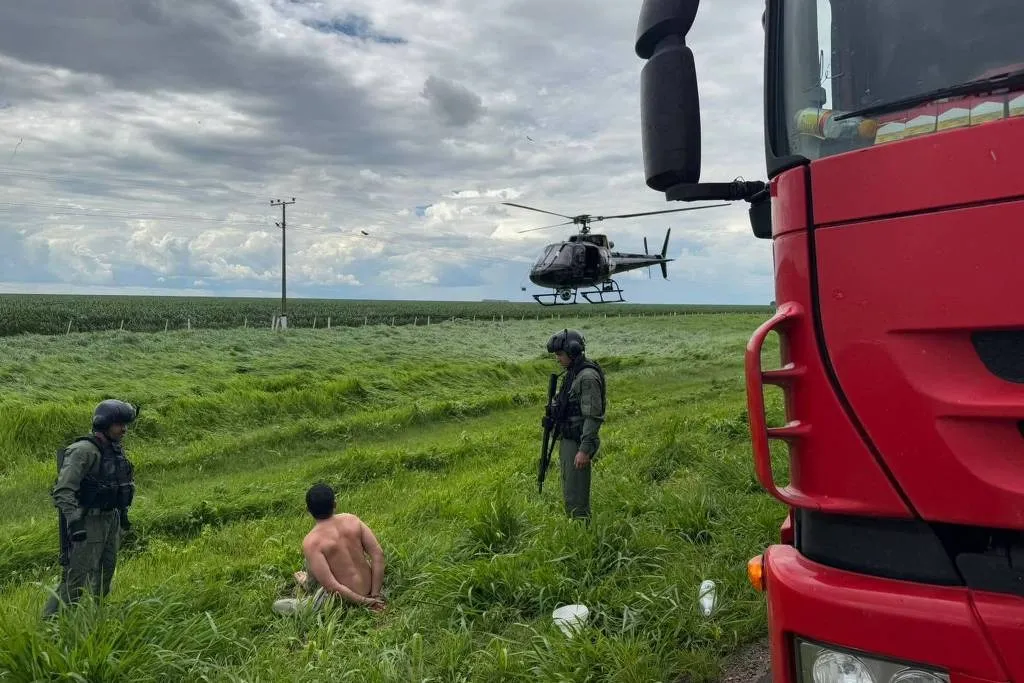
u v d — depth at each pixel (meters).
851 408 1.97
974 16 2.02
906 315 1.87
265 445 13.78
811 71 2.30
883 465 1.91
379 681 3.67
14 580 6.68
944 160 1.82
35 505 9.80
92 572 5.04
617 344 44.34
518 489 8.11
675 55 2.61
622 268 27.69
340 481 10.35
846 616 1.89
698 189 2.67
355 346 33.84
